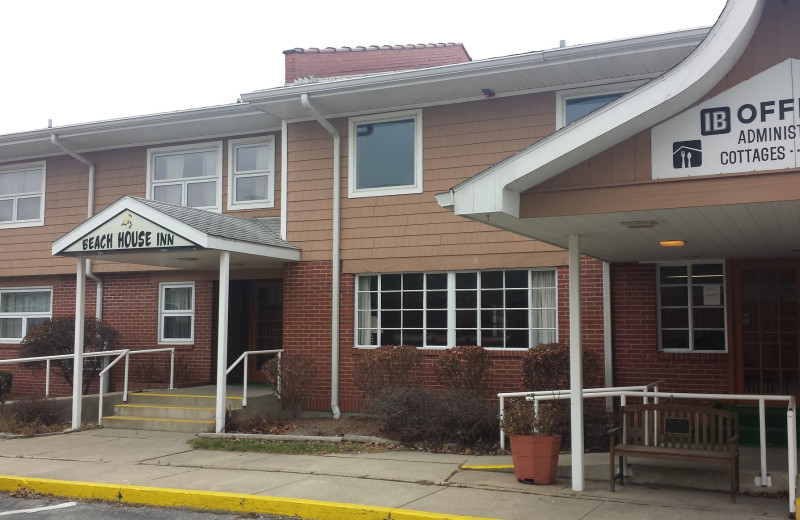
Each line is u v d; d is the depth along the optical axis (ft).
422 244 42.42
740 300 35.94
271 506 24.73
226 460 32.50
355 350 43.37
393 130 43.88
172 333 51.29
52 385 53.36
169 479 28.58
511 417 27.71
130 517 24.40
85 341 49.49
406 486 26.68
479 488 26.27
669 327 37.50
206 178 50.29
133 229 38.68
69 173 54.49
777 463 26.73
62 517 24.49
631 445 26.37
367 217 43.75
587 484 26.84
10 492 28.66
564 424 33.40
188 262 44.73
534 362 36.01
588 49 36.11
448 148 42.04
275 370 43.14
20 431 39.91
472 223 41.39
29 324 55.67
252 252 40.93
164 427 41.01
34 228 55.11
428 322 42.63
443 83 39.86
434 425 34.73
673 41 34.86
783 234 26.63
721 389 35.65
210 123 48.08
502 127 40.83
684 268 37.32
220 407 38.55
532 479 26.76
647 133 21.72
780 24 20.44
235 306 51.44
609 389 30.01
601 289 38.04
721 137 20.80
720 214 22.31
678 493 25.32
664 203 21.30
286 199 45.83
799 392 34.73
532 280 40.50
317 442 35.70
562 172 22.70
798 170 19.88
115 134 50.47
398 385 39.09
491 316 41.19
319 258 44.70
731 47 19.80
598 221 23.81
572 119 39.68
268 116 46.62
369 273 43.73
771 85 20.36
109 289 53.01
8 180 56.65
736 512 22.75
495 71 38.34
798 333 34.86
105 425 42.47
